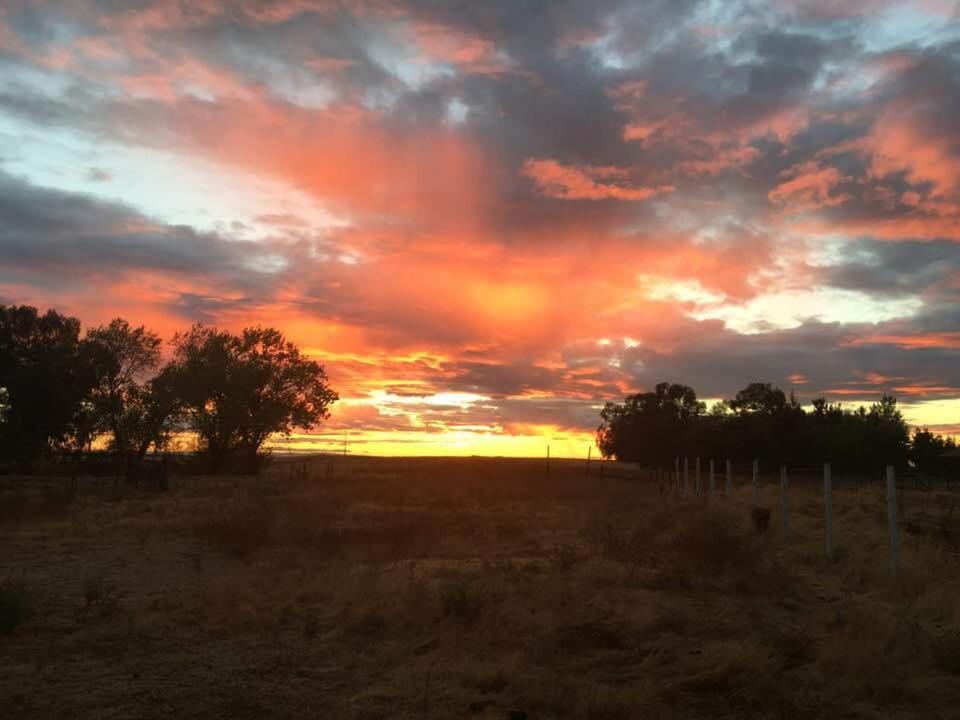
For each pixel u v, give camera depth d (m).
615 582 11.94
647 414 81.94
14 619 8.37
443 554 15.88
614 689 6.68
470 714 6.06
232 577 11.67
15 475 45.94
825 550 15.73
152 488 36.06
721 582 11.92
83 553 15.10
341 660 7.54
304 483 43.19
